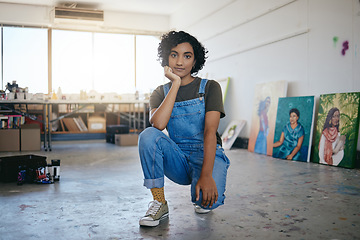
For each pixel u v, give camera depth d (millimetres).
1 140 5605
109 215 1866
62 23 7770
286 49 4617
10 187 2672
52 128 7883
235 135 5547
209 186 1283
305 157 3939
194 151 1568
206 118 1476
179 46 1503
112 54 8555
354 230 1579
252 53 5402
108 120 8773
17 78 7688
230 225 1660
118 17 8398
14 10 7387
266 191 2428
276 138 4461
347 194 2309
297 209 1947
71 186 2703
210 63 6812
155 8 8203
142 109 8797
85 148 6098
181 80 1599
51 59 7926
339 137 3568
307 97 4078
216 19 6512
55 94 6035
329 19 3883
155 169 1576
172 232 1562
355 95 3469
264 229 1598
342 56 3715
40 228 1643
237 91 5836
